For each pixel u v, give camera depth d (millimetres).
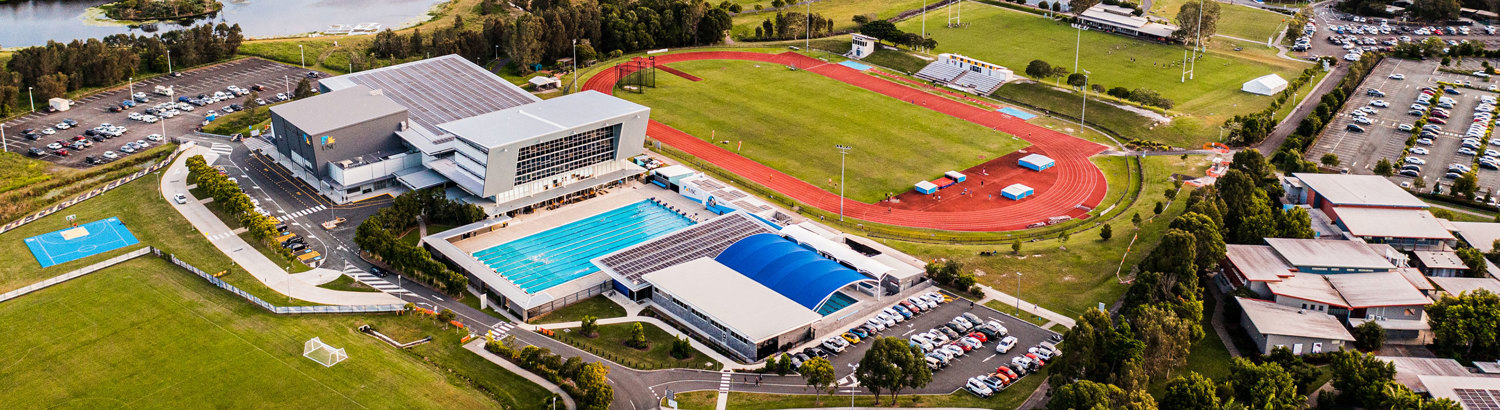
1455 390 186375
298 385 198000
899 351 189750
